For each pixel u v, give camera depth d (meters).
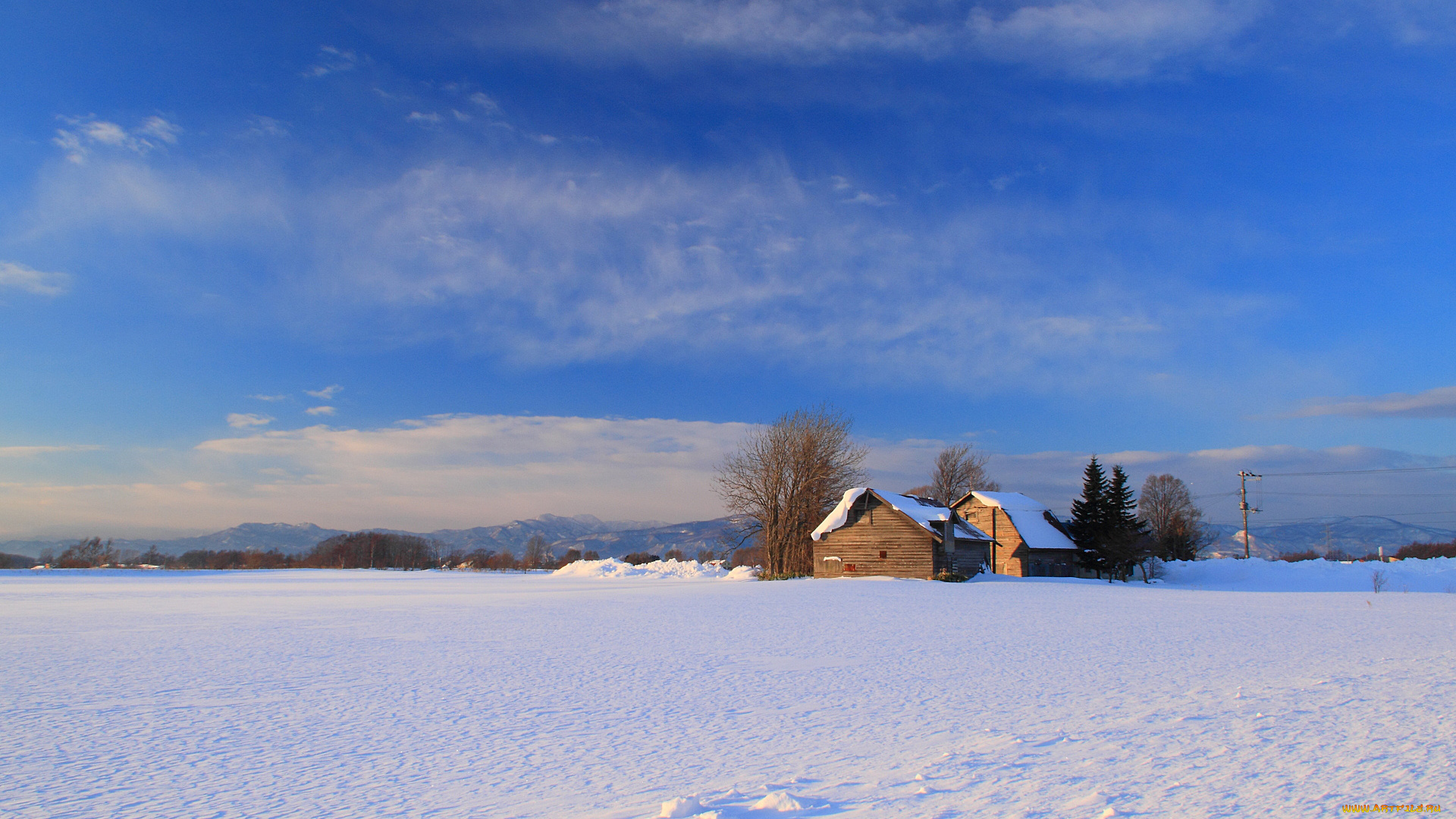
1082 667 13.42
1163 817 5.68
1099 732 8.64
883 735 8.86
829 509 61.47
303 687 12.31
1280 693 10.59
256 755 8.35
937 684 12.08
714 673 13.33
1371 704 9.71
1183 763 7.20
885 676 12.84
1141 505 91.12
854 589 36.62
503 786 7.18
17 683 12.77
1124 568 57.28
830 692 11.56
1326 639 16.98
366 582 60.47
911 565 48.06
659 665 14.29
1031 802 6.16
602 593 39.62
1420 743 7.69
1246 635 17.80
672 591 39.97
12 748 8.71
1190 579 57.19
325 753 8.42
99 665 14.72
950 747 8.20
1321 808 5.83
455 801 6.76
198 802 6.82
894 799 6.34
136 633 20.36
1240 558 62.56
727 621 22.53
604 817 6.17
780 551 60.81
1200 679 12.01
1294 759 7.20
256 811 6.57
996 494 61.81
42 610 28.70
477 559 144.38
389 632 20.45
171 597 37.84
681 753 8.25
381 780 7.44
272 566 137.12
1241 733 8.31
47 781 7.47
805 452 61.12
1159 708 9.88
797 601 30.16
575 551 143.75
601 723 9.73
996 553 58.91
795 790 6.73
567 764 7.90
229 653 16.36
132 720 10.10
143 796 7.02
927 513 49.22
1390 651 14.80
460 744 8.75
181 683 12.73
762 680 12.62
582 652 16.09
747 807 6.20
